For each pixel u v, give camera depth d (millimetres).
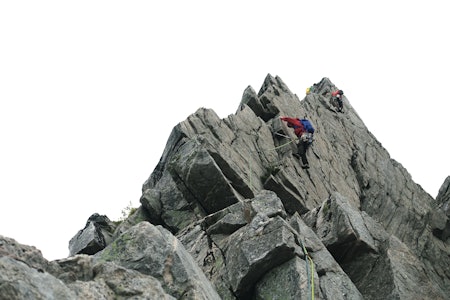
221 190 18891
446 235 25594
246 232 14672
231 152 21750
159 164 21984
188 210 19141
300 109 31859
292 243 13648
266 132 25703
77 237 19953
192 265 11328
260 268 13461
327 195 25406
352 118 39438
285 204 21828
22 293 6895
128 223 19266
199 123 22484
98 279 9094
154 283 9438
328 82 44125
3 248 8211
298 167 24609
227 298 13406
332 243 16656
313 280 13117
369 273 16141
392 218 27766
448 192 30109
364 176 31188
